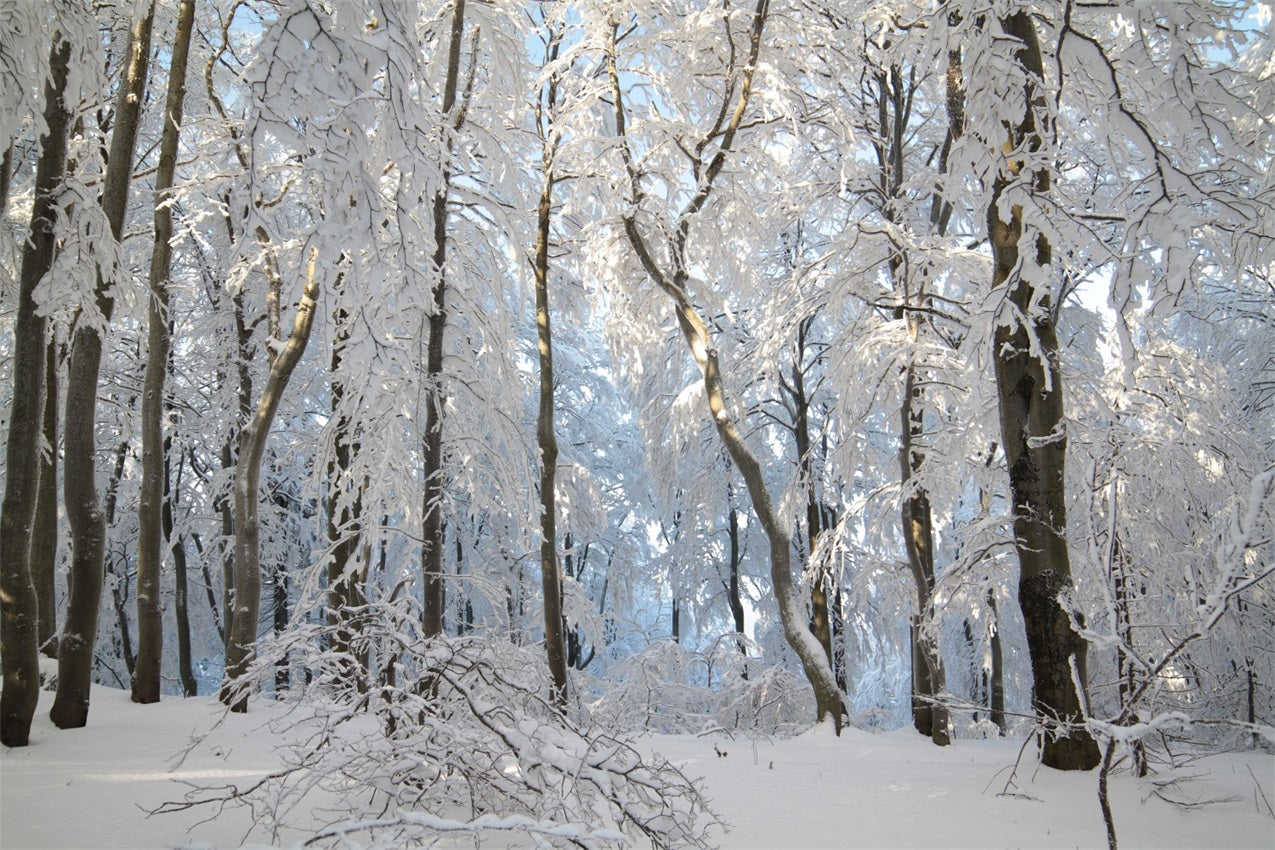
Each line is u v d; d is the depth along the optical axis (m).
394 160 4.14
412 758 3.54
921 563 9.58
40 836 3.30
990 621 11.15
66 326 6.68
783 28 10.16
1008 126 6.28
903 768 5.94
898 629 16.17
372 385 4.28
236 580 8.57
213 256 14.11
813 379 17.27
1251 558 8.61
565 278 12.90
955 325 9.97
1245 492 8.92
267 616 19.80
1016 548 6.26
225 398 13.85
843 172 9.93
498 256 10.79
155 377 8.16
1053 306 10.62
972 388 6.66
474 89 10.78
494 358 10.20
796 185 10.91
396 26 4.02
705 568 19.30
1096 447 7.59
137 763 4.76
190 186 8.52
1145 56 5.86
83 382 6.25
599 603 22.56
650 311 11.68
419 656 4.04
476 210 10.40
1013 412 6.13
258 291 12.95
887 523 11.95
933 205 11.98
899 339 9.66
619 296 11.40
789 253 15.62
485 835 3.54
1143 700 5.43
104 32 10.20
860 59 10.76
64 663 6.09
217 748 5.14
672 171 10.84
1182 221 5.54
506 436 9.62
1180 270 5.54
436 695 4.07
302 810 3.81
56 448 6.93
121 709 7.26
